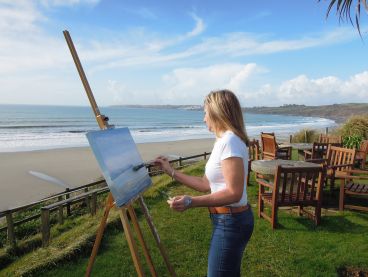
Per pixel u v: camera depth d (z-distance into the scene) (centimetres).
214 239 238
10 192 1372
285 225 545
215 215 239
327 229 528
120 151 267
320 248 462
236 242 234
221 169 231
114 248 469
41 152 2525
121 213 237
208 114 243
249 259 433
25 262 425
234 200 222
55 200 943
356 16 716
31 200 1261
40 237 591
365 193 596
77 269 412
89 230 516
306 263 421
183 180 278
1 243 657
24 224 754
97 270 410
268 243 479
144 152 2606
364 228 532
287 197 548
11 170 1828
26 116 8862
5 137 3666
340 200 611
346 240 487
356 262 421
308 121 10612
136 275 399
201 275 400
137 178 281
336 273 397
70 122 6781
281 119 12056
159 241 304
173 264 426
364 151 893
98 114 275
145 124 7238
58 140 3450
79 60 270
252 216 244
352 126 1561
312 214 560
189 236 511
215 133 247
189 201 217
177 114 15038
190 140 3631
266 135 896
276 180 519
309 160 695
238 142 228
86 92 273
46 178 1644
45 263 411
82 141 3384
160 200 704
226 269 237
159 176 1055
